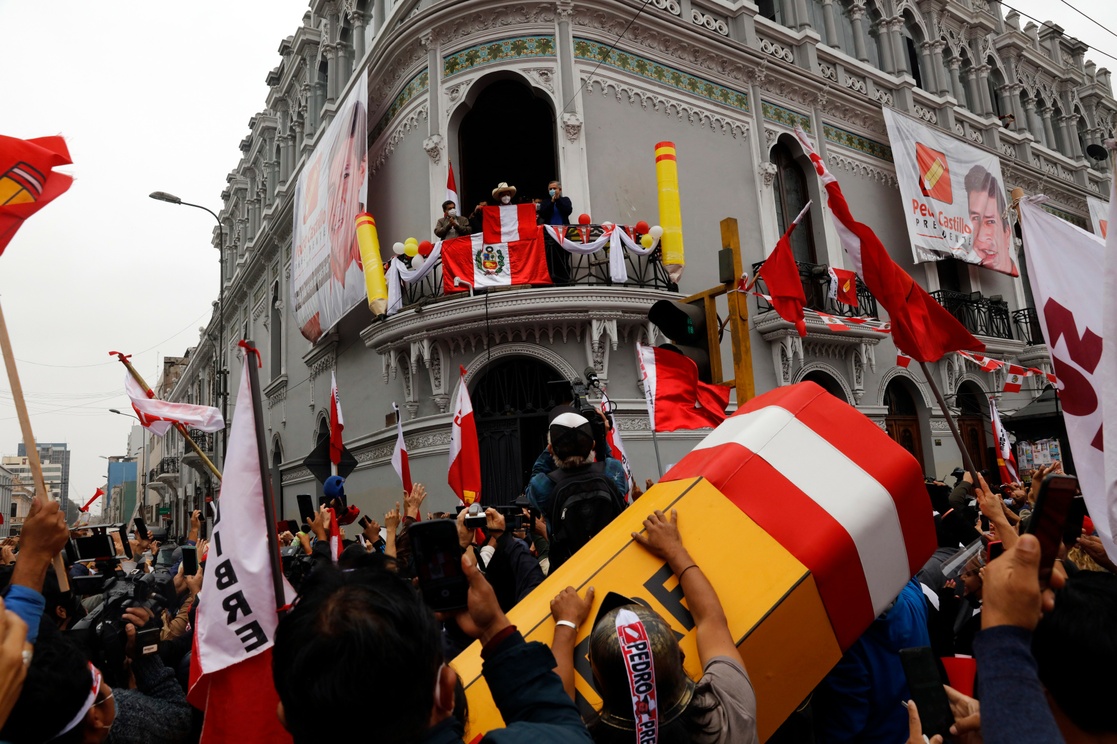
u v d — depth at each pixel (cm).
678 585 216
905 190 1535
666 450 1142
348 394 1418
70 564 462
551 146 1412
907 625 277
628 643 165
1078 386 358
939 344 504
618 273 1095
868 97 1589
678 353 592
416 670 121
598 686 172
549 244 1135
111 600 365
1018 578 145
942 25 1872
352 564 161
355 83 1483
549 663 159
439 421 1124
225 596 288
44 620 201
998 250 1702
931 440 1553
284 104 2103
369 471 1305
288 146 2059
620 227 1116
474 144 1370
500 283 1061
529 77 1177
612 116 1216
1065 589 150
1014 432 1373
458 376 1135
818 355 1387
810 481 240
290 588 316
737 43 1367
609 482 321
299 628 122
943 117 1769
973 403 1708
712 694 177
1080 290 367
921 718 171
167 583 514
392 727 118
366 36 1594
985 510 270
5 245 244
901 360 1488
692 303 574
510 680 156
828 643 220
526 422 1140
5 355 205
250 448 304
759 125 1403
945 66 1873
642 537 226
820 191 1488
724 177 1338
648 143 1250
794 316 691
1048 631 145
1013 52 2061
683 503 237
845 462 247
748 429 259
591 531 307
